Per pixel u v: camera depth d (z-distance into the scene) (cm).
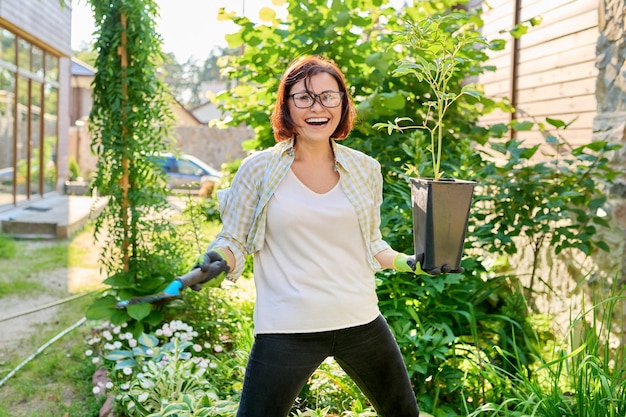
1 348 479
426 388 331
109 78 446
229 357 386
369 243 215
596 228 395
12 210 1184
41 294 646
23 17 1168
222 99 516
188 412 274
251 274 598
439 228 184
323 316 202
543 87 543
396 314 334
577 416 265
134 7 434
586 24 478
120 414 338
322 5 464
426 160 380
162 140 493
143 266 458
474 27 538
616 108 382
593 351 285
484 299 412
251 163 210
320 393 316
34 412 364
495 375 298
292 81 206
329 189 209
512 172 414
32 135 1339
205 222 1040
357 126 412
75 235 1015
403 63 213
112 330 442
